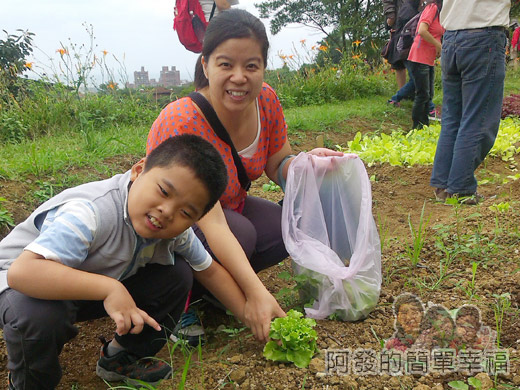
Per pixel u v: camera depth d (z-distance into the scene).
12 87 7.96
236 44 2.30
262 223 2.88
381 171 5.52
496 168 5.83
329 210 2.68
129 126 6.97
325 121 7.27
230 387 2.11
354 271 2.45
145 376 2.22
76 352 2.65
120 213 1.98
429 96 7.40
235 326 2.70
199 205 1.86
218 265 2.38
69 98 7.04
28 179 4.30
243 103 2.41
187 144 1.87
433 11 6.55
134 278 2.21
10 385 2.05
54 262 1.80
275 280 3.25
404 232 3.87
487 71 4.04
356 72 10.26
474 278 2.87
